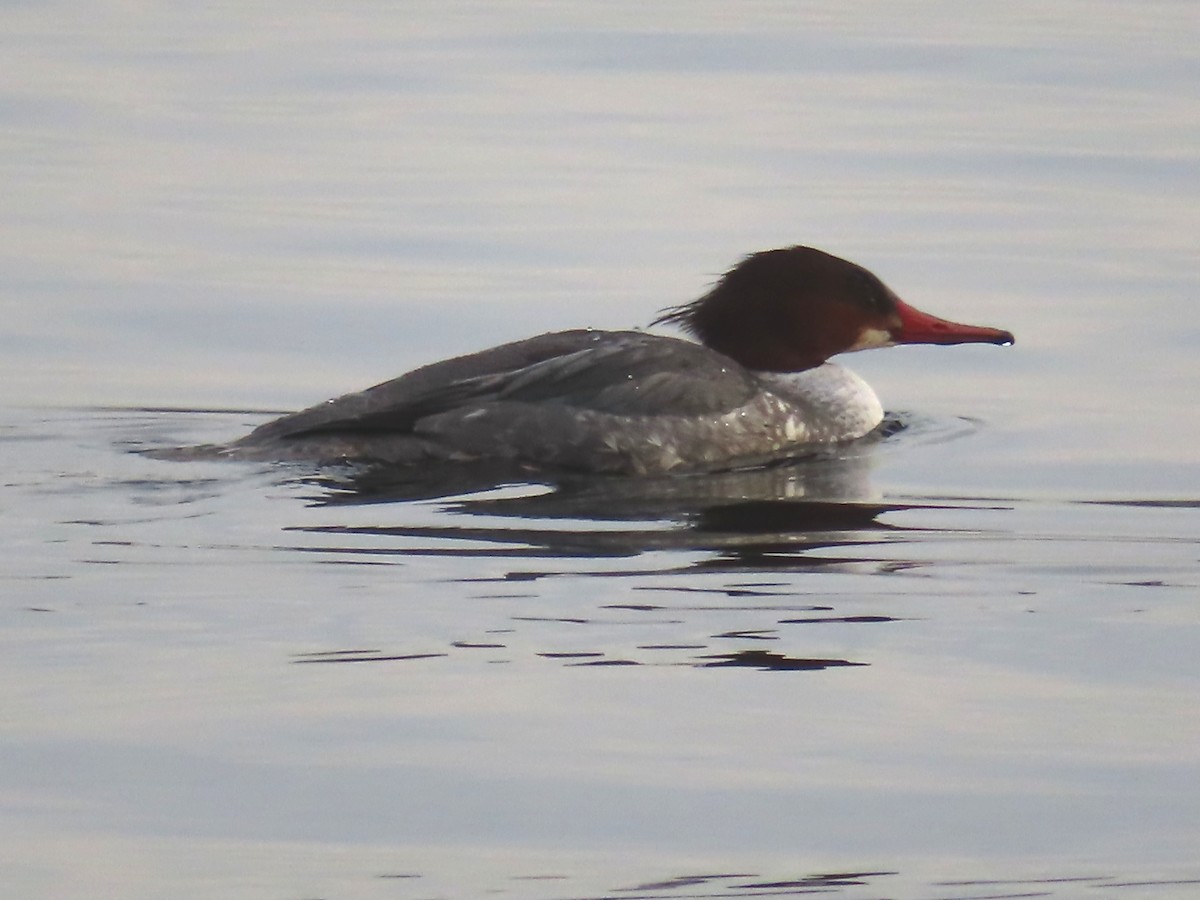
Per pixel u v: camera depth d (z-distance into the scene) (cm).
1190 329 1784
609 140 2517
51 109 2666
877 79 2888
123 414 1582
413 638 1059
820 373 1566
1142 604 1124
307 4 3472
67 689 989
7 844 837
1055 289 1919
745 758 924
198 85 2823
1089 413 1572
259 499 1316
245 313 1862
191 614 1091
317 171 2369
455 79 2867
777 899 798
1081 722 966
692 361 1482
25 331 1803
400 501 1318
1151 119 2609
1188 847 845
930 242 2081
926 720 966
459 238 2102
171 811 866
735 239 2088
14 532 1233
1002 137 2528
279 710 967
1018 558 1207
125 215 2180
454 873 816
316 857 828
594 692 991
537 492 1355
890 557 1206
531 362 1477
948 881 815
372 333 1805
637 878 812
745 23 3309
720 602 1120
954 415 1595
